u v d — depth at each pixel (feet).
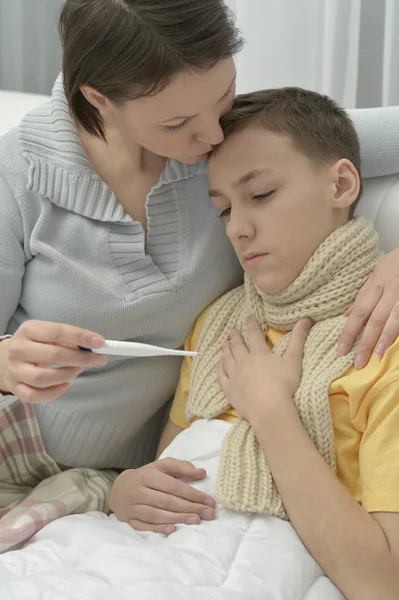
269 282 2.90
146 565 2.40
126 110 2.68
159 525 2.72
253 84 4.78
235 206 2.89
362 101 4.95
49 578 2.39
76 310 3.10
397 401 2.53
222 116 2.81
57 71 5.33
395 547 2.38
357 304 2.78
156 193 3.12
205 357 3.14
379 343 2.64
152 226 3.15
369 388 2.61
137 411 3.35
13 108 4.01
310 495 2.48
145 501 2.79
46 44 5.26
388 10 4.56
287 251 2.85
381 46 4.83
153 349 2.44
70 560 2.57
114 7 2.51
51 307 3.12
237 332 3.07
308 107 2.98
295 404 2.71
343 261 2.85
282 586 2.37
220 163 2.90
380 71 4.88
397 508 2.42
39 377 2.49
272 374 2.77
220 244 3.23
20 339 2.53
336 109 3.14
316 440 2.67
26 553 2.60
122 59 2.50
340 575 2.42
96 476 3.25
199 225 3.21
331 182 2.89
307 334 2.90
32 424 3.18
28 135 3.10
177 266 3.19
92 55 2.60
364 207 3.37
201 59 2.47
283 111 2.90
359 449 2.62
